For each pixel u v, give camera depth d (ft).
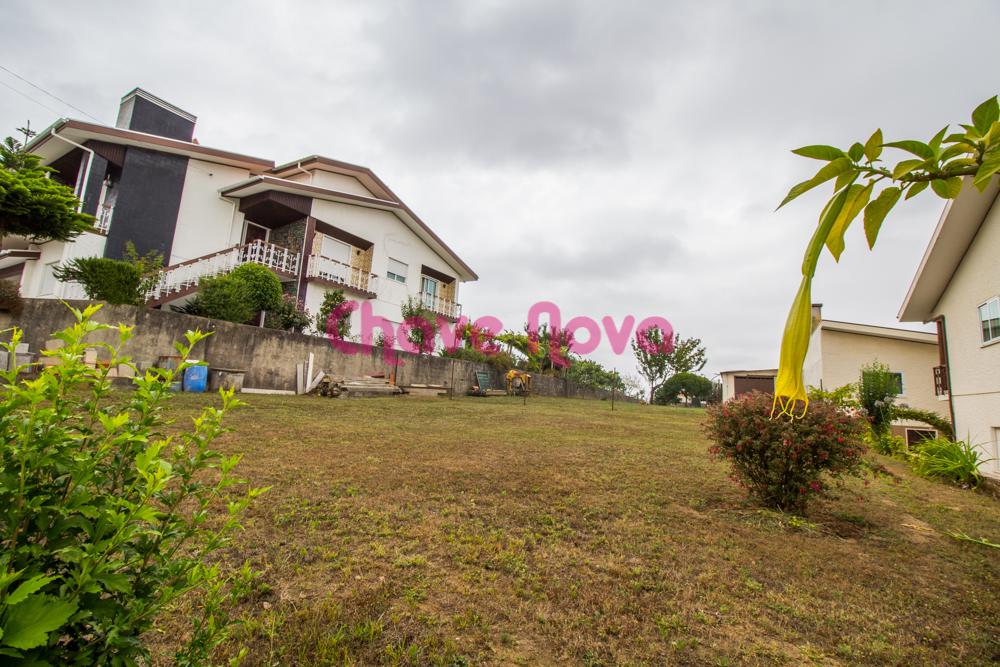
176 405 25.59
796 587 10.50
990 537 15.11
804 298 2.48
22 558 3.11
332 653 7.13
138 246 44.27
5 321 29.94
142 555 3.75
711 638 8.25
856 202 2.89
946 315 33.37
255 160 50.75
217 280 39.65
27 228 29.19
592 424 38.93
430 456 20.95
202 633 4.59
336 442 22.17
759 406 17.17
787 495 16.40
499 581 9.82
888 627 8.96
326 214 54.95
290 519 12.25
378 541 11.36
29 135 44.73
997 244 26.32
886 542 14.15
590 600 9.26
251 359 38.01
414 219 65.41
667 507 15.87
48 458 3.16
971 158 2.71
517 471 19.31
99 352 29.63
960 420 31.53
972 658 8.03
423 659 7.22
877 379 42.78
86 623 3.35
